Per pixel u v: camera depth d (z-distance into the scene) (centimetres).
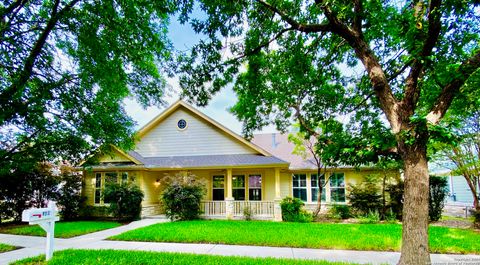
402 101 379
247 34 596
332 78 777
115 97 883
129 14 679
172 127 1488
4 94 585
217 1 517
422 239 327
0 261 554
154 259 540
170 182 1235
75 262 519
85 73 744
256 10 554
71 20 647
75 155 880
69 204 1271
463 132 899
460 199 2042
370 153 386
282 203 1184
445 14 343
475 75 373
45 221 539
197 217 1198
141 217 1242
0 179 1089
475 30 383
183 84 615
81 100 794
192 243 713
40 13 665
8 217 1174
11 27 604
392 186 1188
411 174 343
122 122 954
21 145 845
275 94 827
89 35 652
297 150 1365
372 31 487
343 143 420
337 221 1124
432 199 1140
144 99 955
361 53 427
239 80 723
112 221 1202
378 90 402
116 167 1275
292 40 663
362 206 1221
